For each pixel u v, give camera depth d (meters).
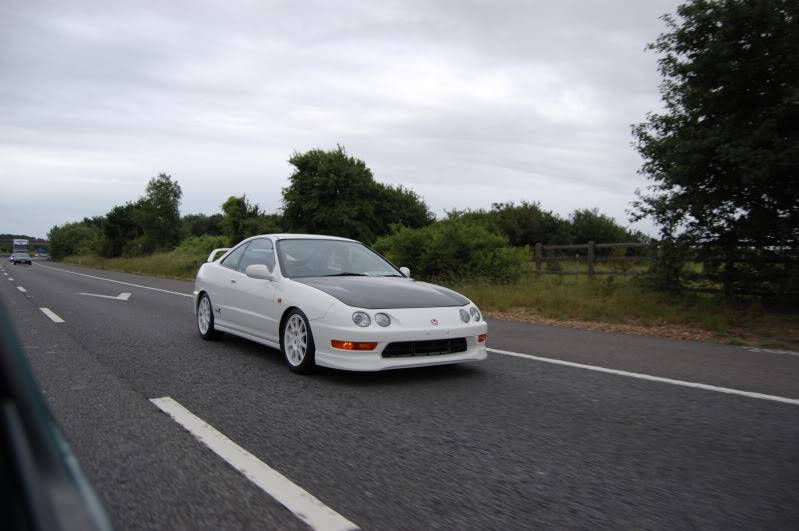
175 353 6.81
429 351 5.44
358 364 5.12
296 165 38.16
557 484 3.12
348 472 3.26
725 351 7.39
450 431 4.00
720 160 10.00
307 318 5.52
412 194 41.75
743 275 11.01
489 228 19.05
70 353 6.80
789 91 9.62
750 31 9.88
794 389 5.28
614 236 41.31
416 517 2.72
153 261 36.66
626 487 3.10
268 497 2.92
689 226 11.49
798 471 3.34
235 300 6.92
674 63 11.03
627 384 5.41
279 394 4.95
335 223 37.06
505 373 5.84
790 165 9.23
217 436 3.84
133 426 4.04
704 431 4.05
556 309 11.52
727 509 2.84
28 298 14.41
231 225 38.38
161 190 50.91
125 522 2.64
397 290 5.70
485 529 2.61
